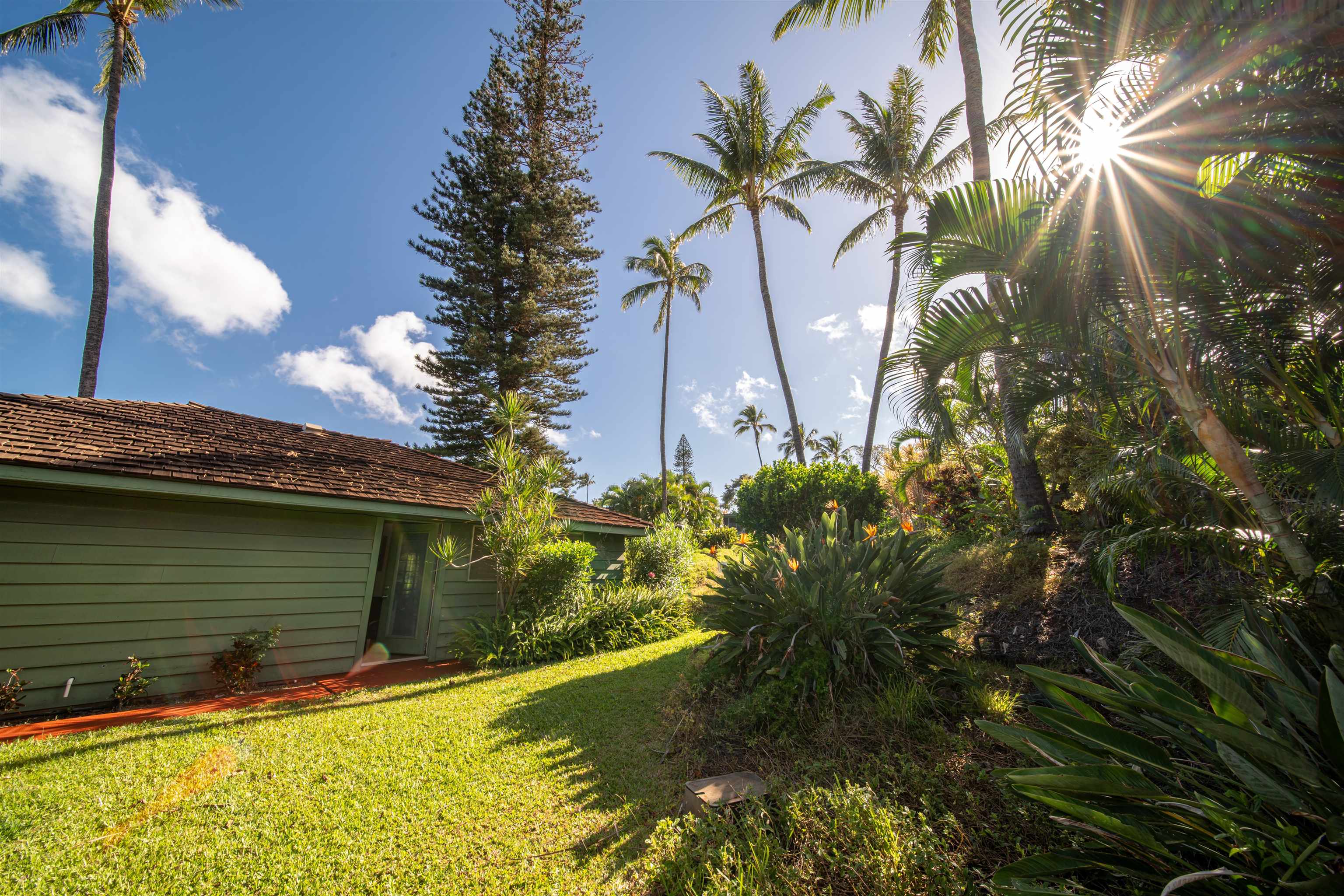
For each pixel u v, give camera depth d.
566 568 7.89
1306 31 2.08
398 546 8.58
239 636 6.02
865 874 2.07
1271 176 2.58
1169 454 4.04
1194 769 2.00
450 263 20.33
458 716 4.59
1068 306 3.08
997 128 7.61
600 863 2.53
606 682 5.68
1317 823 1.55
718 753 3.64
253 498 6.00
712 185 17.56
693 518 32.31
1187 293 2.91
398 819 2.91
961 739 3.19
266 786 3.26
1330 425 3.09
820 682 3.82
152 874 2.41
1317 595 2.70
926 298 3.52
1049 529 6.17
